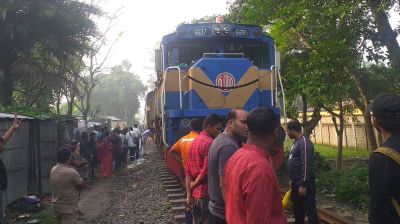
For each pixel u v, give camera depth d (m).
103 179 17.09
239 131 4.56
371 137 14.26
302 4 11.16
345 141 30.11
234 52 11.19
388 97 3.15
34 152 12.30
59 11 18.61
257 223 2.89
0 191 8.22
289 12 12.04
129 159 25.58
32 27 18.62
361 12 10.38
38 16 18.41
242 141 4.66
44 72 21.25
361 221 8.23
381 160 2.97
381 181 2.95
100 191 14.03
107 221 9.43
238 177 3.07
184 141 6.48
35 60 21.23
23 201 11.06
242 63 10.11
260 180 2.93
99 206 11.41
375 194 2.97
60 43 19.64
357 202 9.65
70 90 24.72
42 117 12.84
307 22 11.28
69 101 29.44
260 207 2.90
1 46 18.62
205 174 5.65
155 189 12.69
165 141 9.85
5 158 9.95
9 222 9.36
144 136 28.28
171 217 9.05
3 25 17.98
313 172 6.50
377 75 12.21
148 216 9.41
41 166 12.64
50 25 19.14
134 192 12.92
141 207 10.45
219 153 4.46
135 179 15.91
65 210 6.65
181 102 9.72
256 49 11.33
